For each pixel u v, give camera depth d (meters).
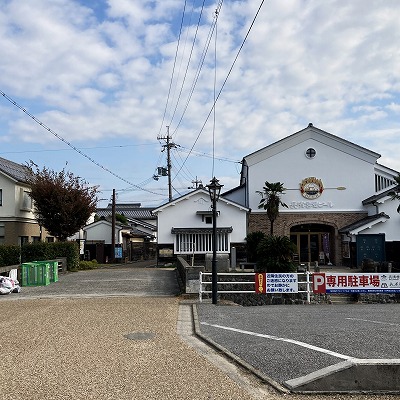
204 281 16.84
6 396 5.74
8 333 9.62
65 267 26.44
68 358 7.55
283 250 18.83
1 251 24.33
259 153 30.34
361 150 30.06
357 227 26.98
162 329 10.20
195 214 29.98
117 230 39.94
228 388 6.16
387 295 17.02
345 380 6.24
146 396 5.80
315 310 13.63
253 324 10.84
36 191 28.45
